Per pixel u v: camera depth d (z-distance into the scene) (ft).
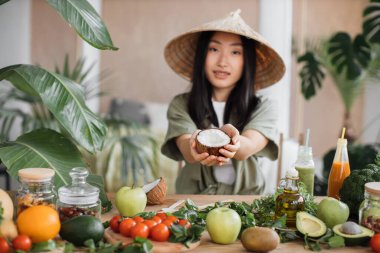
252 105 7.09
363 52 10.19
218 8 21.20
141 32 21.86
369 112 19.01
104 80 21.85
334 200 4.53
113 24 21.89
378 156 5.14
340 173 5.44
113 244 4.05
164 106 20.67
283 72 7.28
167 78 21.99
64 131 8.73
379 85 18.44
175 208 5.30
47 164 5.06
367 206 4.40
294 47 16.63
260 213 4.83
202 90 7.08
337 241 4.13
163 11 21.67
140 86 22.11
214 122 7.14
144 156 11.03
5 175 12.80
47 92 5.24
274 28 10.09
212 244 4.26
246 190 7.02
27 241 3.74
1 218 3.84
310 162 5.59
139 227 4.10
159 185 5.41
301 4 18.79
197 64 7.07
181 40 7.44
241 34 6.67
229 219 4.19
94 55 20.97
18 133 14.33
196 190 7.14
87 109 5.46
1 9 14.71
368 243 4.25
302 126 19.30
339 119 19.33
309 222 4.40
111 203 5.30
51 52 20.26
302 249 4.15
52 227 3.89
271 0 10.05
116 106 20.43
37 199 4.31
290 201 4.57
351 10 19.03
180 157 7.19
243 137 6.44
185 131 6.82
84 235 3.96
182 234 4.11
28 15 15.24
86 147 5.28
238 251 4.11
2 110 10.70
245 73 7.00
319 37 18.39
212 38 6.93
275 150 6.96
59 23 20.15
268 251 4.04
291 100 18.78
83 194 4.32
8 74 5.54
